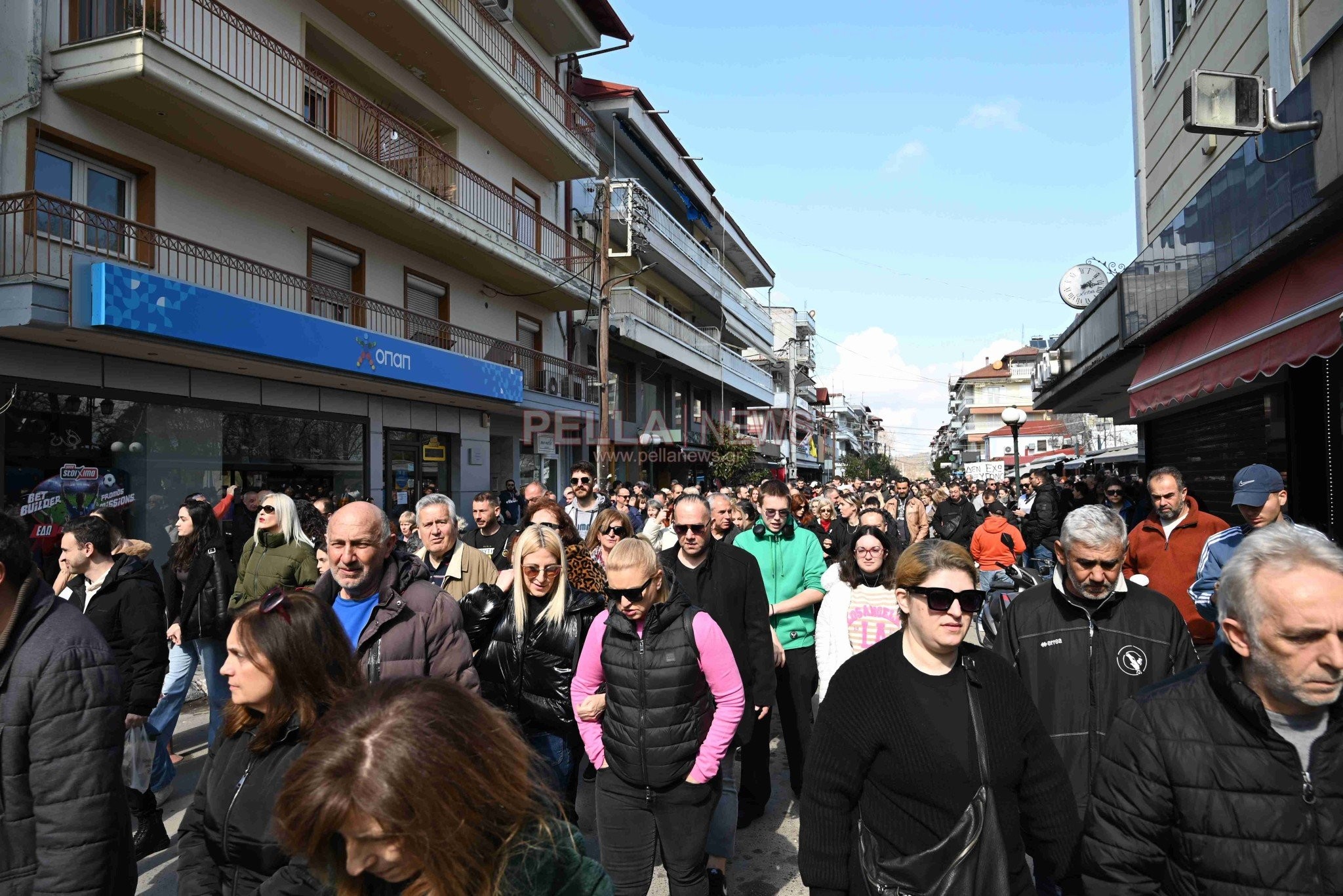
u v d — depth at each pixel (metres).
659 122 28.66
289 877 1.81
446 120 17.59
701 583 4.74
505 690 4.21
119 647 4.68
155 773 5.36
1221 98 5.64
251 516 10.73
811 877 2.48
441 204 15.25
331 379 13.34
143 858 4.64
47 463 9.73
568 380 22.38
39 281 8.63
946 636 2.40
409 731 1.32
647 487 17.00
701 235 37.53
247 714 2.27
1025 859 2.40
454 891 1.32
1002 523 9.77
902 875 2.29
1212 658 2.04
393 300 16.08
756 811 5.18
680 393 32.81
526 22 20.83
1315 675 1.75
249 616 2.23
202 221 11.86
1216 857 1.91
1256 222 6.31
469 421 18.58
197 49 11.21
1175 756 1.98
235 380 12.37
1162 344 9.88
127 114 10.53
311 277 14.00
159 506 11.12
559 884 1.49
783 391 55.38
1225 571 1.94
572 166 21.52
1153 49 11.34
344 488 14.81
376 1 14.03
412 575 3.51
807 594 5.50
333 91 13.52
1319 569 1.77
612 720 3.48
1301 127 5.28
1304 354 5.42
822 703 2.62
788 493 5.58
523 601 4.24
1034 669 3.17
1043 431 60.19
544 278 19.12
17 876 2.28
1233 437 8.52
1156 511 5.36
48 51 9.81
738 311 38.16
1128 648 3.06
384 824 1.27
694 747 3.42
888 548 4.75
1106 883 2.06
